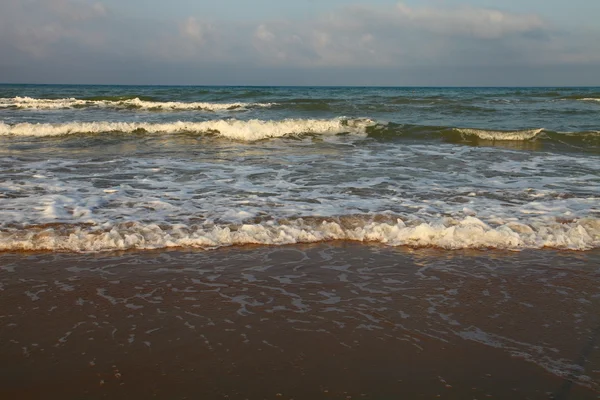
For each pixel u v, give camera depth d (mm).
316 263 4539
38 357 2979
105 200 6262
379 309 3682
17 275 4133
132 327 3352
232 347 3127
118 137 12430
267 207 6059
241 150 10758
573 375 2877
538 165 9398
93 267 4336
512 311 3680
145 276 4180
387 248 4949
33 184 7098
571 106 26312
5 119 15875
